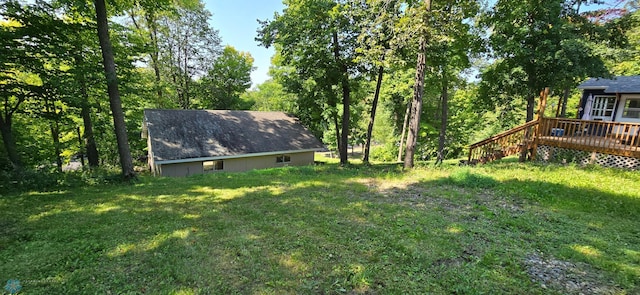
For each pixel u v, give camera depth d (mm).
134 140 18031
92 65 9180
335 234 4410
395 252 3805
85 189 7969
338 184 8109
